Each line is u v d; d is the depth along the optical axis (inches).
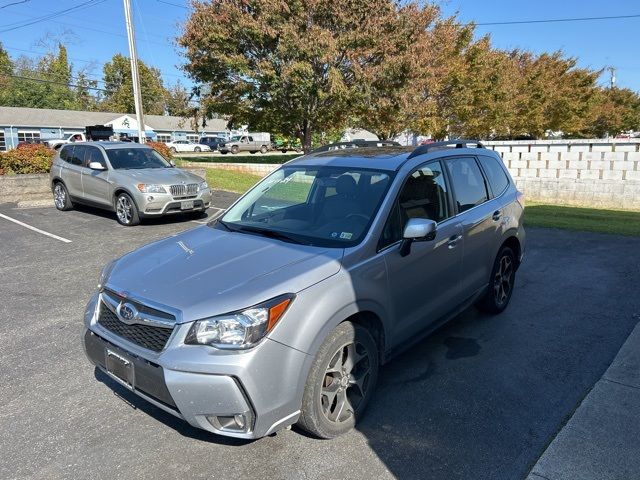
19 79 2564.0
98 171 407.8
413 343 148.3
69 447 117.5
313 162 171.0
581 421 125.0
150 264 128.5
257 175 711.7
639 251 302.0
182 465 111.0
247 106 769.6
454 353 166.6
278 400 105.0
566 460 110.4
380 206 138.6
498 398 138.3
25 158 534.0
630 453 112.4
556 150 593.0
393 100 708.0
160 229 375.6
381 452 115.3
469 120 895.7
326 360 113.8
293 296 108.4
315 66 671.1
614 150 558.6
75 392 142.1
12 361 161.2
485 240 180.1
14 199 506.6
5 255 296.2
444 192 164.6
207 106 784.3
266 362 102.7
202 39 679.1
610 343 173.0
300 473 108.2
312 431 115.7
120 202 388.5
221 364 100.2
